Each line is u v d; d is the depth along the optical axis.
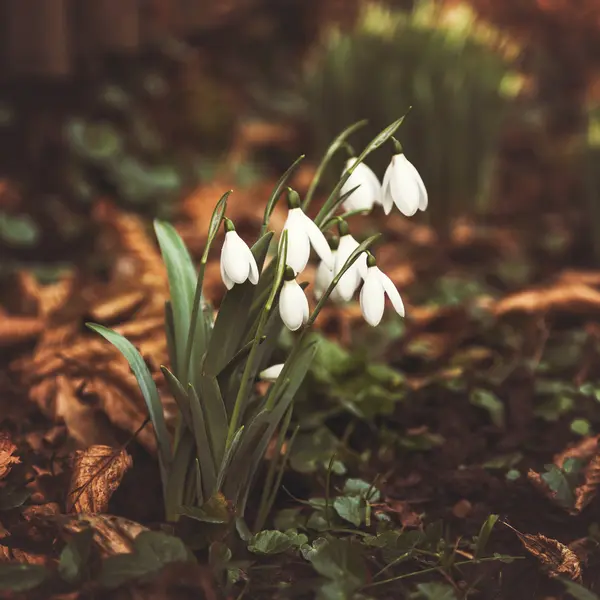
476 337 0.97
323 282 0.70
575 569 0.69
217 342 0.67
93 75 1.47
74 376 0.84
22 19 1.30
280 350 0.87
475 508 0.76
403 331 0.97
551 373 0.92
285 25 2.18
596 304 0.97
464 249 1.30
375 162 1.33
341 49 1.34
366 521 0.73
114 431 0.80
